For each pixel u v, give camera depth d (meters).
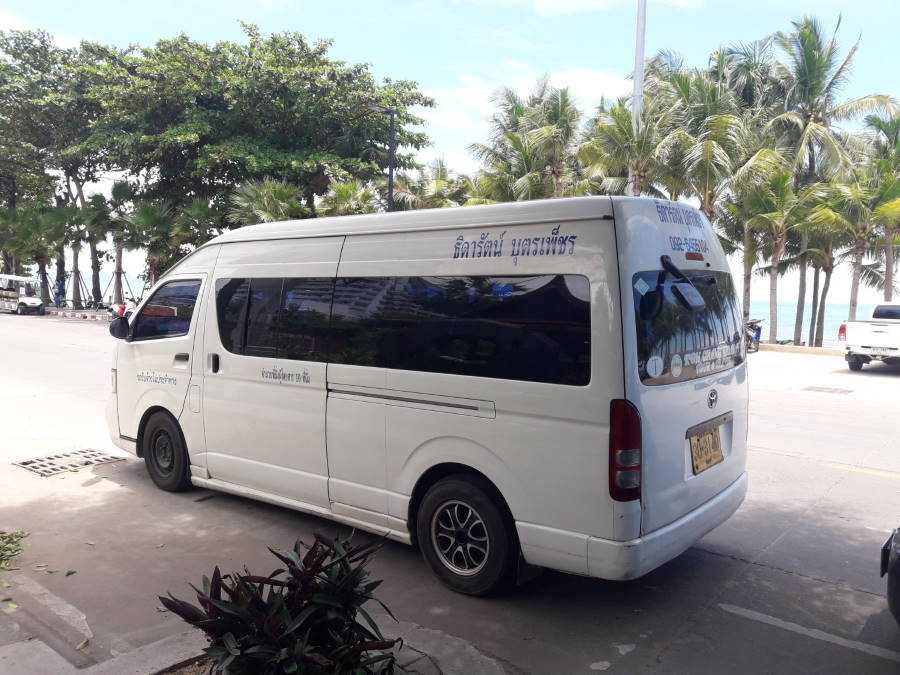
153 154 29.25
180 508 5.62
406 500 4.29
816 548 4.95
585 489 3.56
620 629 3.78
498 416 3.83
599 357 3.50
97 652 3.43
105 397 10.54
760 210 23.95
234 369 5.23
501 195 28.03
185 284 5.69
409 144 31.44
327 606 2.96
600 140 22.28
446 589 4.22
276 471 5.00
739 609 4.02
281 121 29.27
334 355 4.61
